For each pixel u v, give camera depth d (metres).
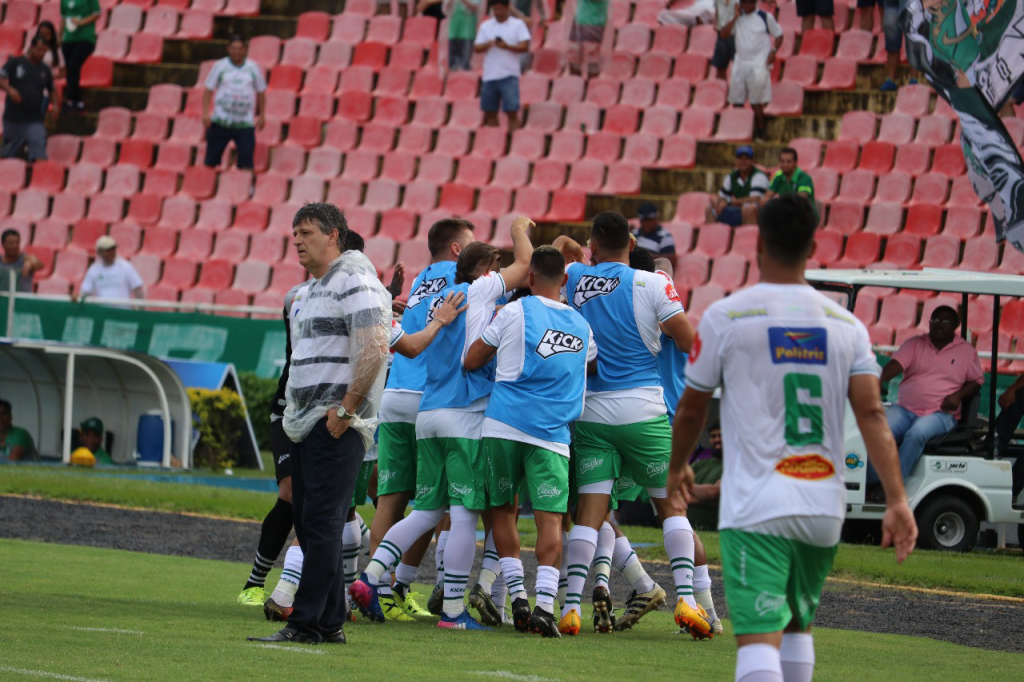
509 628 26.30
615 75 85.38
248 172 85.12
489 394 25.97
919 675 21.80
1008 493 44.34
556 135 82.50
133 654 20.11
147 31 98.94
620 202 78.88
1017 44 47.97
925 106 77.62
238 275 80.69
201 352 68.94
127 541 37.78
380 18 94.44
